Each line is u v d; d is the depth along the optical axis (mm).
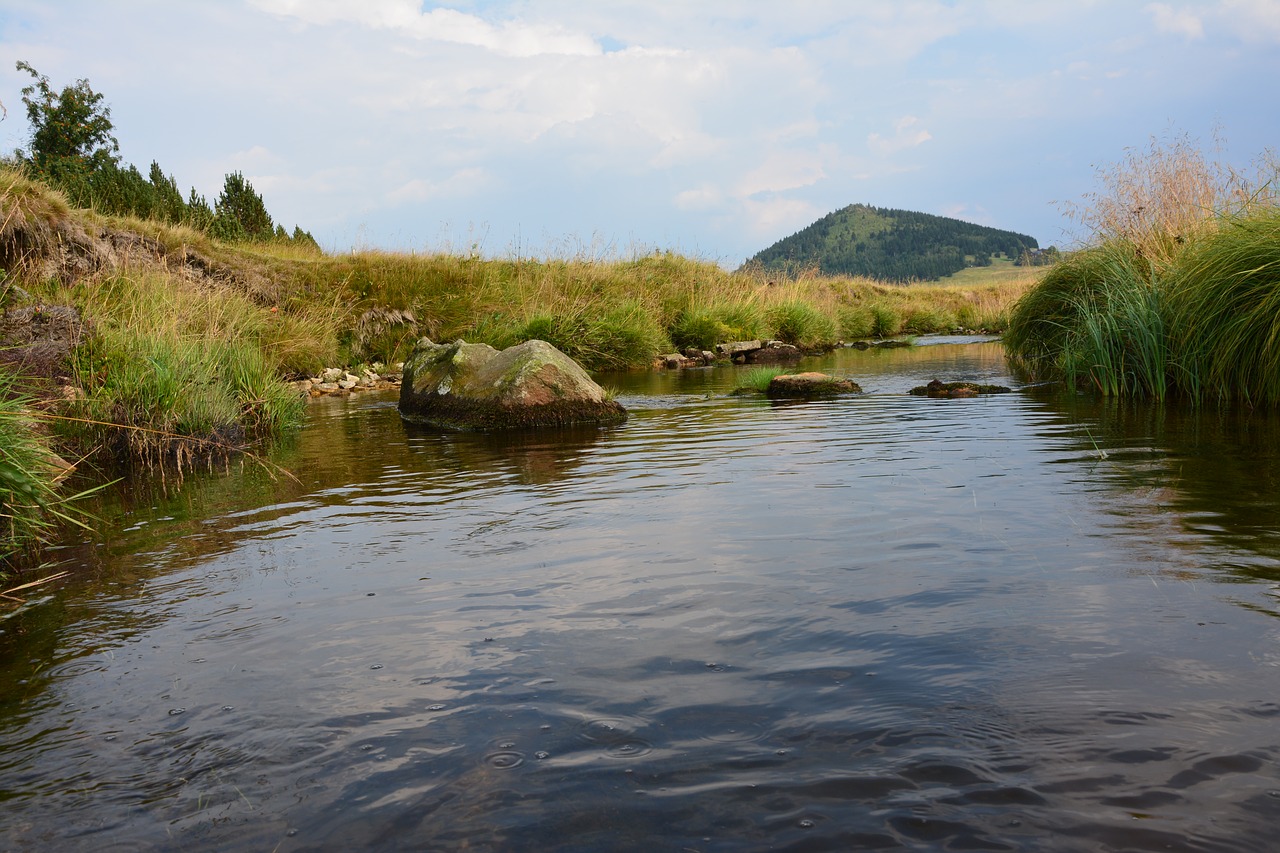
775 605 2777
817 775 1754
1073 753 1791
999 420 7203
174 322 8898
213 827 1685
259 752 1976
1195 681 2092
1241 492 4102
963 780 1711
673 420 8391
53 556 3926
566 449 6773
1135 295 9133
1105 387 9000
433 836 1613
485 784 1780
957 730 1908
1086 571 2975
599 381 13828
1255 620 2459
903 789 1690
